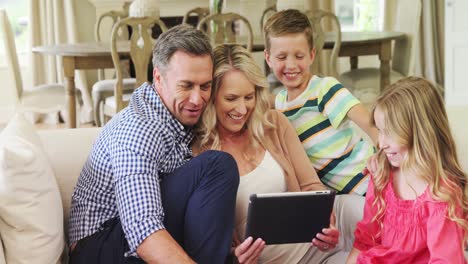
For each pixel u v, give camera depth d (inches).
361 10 257.6
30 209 63.6
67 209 77.6
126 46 177.5
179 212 69.4
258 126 78.3
